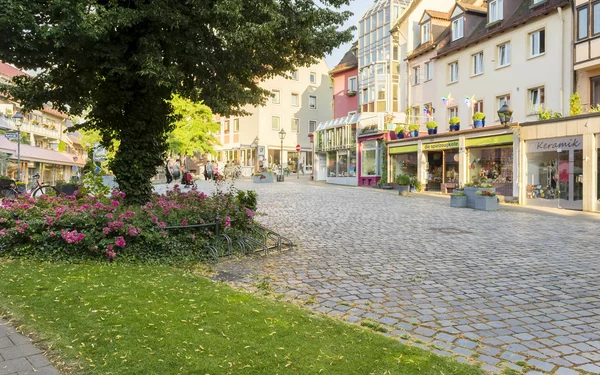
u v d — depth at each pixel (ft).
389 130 104.63
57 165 151.33
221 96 35.53
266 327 14.08
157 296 16.87
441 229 39.17
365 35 123.65
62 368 10.96
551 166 63.00
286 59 34.30
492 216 50.34
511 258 27.14
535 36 74.69
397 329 15.19
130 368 10.96
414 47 110.93
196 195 32.91
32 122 147.02
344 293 19.40
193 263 24.11
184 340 12.73
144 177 32.35
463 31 91.20
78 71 30.58
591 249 30.48
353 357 12.08
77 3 22.45
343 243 31.60
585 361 12.89
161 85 28.73
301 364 11.49
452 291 19.92
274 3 28.27
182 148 125.59
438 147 86.43
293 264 24.82
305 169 181.68
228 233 27.30
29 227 23.09
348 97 138.82
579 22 65.36
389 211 53.06
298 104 180.65
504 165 72.08
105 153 60.90
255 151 172.35
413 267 24.45
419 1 111.34
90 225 23.49
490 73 83.56
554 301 18.61
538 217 50.03
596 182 56.54
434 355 12.62
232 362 11.44
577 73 66.74
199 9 26.45
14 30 22.76
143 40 27.02
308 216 46.80
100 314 14.55
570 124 59.62
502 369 12.25
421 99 105.29
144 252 23.86
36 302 15.57
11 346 12.12
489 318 16.42
